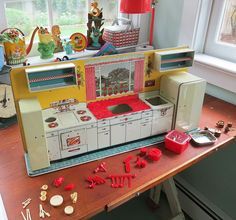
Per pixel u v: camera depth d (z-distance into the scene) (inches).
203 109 47.2
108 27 57.6
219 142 37.8
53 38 53.0
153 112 36.6
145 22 60.7
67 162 33.2
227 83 48.6
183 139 36.4
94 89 35.9
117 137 35.6
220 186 54.2
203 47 56.0
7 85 41.4
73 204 27.5
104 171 31.9
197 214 59.3
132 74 37.8
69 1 55.5
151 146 36.7
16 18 50.9
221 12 51.1
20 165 32.9
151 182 30.5
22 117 28.4
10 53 44.9
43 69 30.7
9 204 27.5
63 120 32.9
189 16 51.6
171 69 38.8
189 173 60.2
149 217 61.9
